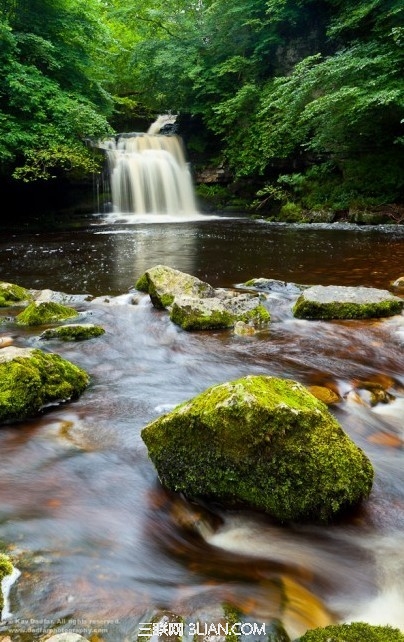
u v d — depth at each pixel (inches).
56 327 214.5
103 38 695.1
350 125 590.6
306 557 89.9
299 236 494.9
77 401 153.9
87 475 113.8
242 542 94.5
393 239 449.7
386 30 558.9
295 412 96.8
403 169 592.1
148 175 784.9
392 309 229.8
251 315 227.5
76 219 702.5
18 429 134.6
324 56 707.4
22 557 85.9
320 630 69.1
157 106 959.6
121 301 263.4
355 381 165.6
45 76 636.1
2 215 669.3
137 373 179.3
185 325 221.0
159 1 892.6
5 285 267.7
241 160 759.7
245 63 778.8
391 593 81.8
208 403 102.4
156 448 108.0
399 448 126.7
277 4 700.0
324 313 229.0
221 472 100.4
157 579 82.7
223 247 438.3
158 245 457.4
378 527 97.0
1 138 545.6
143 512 101.3
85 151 630.5
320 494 95.6
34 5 648.4
